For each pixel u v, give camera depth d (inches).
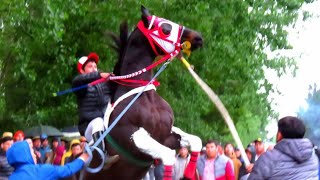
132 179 344.8
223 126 1099.3
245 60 817.5
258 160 290.7
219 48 785.6
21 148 312.3
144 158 333.1
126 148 331.3
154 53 346.0
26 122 877.2
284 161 287.0
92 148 327.0
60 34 621.6
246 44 816.3
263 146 541.0
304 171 286.8
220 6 783.7
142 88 337.7
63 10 637.9
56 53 706.2
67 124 904.3
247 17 808.9
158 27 342.6
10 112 863.1
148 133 330.6
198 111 858.8
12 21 597.9
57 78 735.1
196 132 876.6
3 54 712.4
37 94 757.9
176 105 802.2
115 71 353.7
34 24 615.5
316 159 293.7
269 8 850.1
